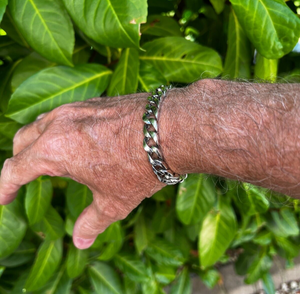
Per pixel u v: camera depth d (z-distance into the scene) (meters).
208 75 0.38
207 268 0.61
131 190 0.29
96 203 0.30
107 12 0.30
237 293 0.68
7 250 0.39
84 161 0.28
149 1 0.42
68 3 0.30
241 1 0.31
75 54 0.40
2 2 0.28
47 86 0.34
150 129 0.26
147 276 0.50
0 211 0.39
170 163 0.26
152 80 0.37
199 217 0.44
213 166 0.25
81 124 0.29
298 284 0.71
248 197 0.41
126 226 0.50
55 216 0.44
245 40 0.38
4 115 0.36
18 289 0.47
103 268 0.51
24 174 0.30
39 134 0.32
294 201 0.44
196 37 0.47
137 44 0.31
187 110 0.26
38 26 0.32
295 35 0.31
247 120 0.24
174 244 0.53
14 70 0.38
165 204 0.52
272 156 0.23
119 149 0.27
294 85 0.25
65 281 0.48
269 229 0.56
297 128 0.22
